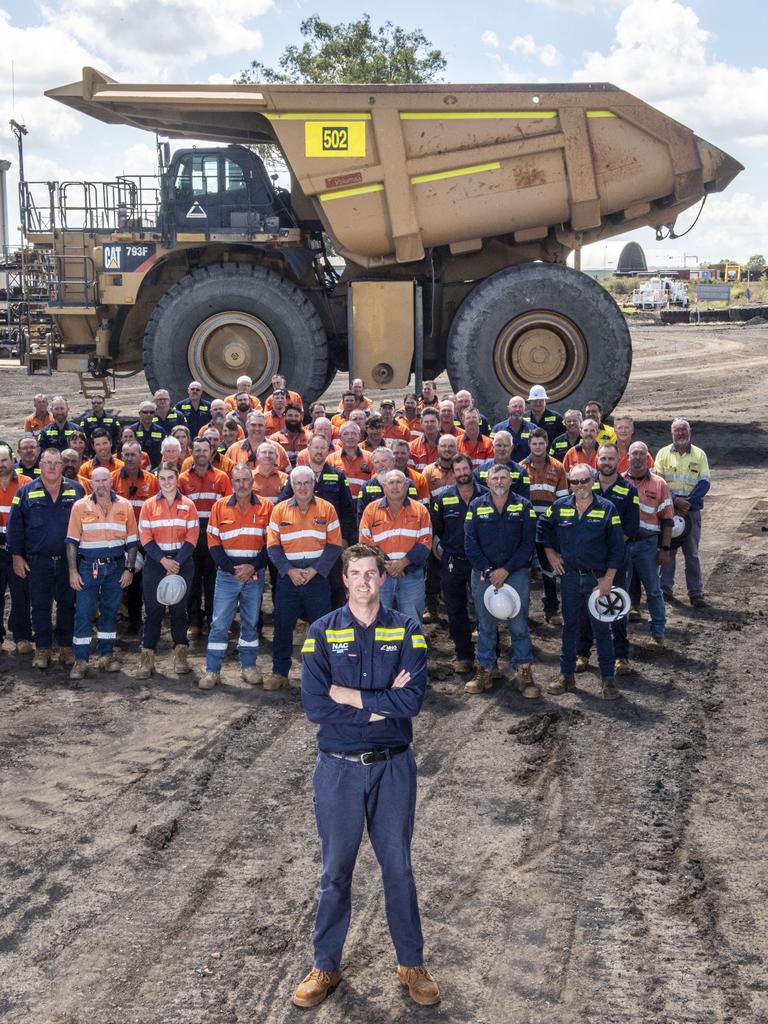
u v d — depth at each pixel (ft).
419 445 35.37
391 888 14.71
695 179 53.57
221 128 59.16
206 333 55.21
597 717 25.25
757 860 18.26
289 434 37.22
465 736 24.32
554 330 55.72
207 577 32.37
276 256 58.03
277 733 24.72
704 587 35.81
